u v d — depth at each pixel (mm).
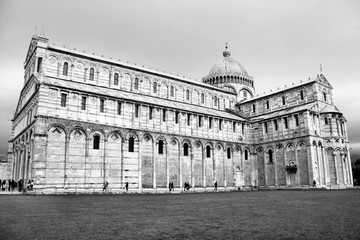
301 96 85500
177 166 72062
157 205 28062
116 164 61750
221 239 12164
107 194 51062
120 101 64938
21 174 65375
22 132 69125
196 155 76438
